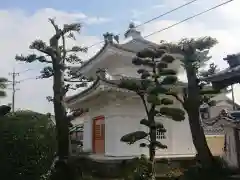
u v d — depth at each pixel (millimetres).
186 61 16250
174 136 22828
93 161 21188
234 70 13477
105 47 23406
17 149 12945
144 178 16250
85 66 25266
